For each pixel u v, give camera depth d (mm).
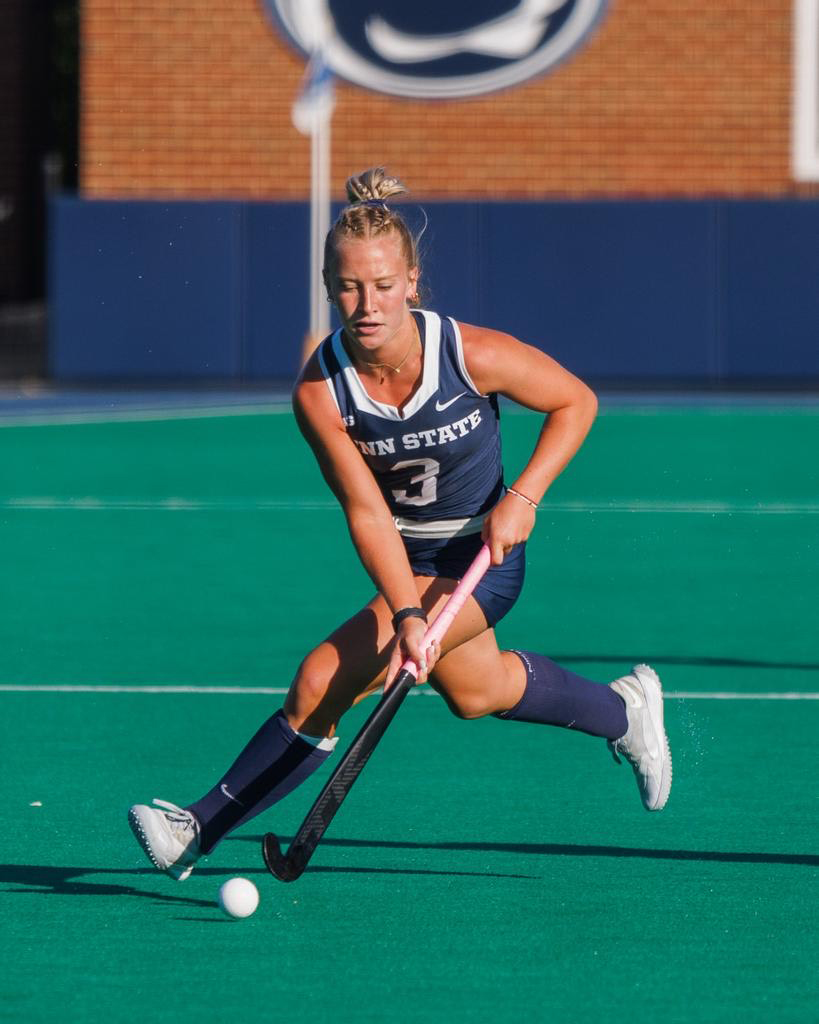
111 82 89938
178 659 29172
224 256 87500
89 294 88250
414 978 14391
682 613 33594
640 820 19531
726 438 66188
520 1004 13773
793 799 20453
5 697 26219
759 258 86188
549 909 16266
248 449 64562
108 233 87875
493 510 16031
